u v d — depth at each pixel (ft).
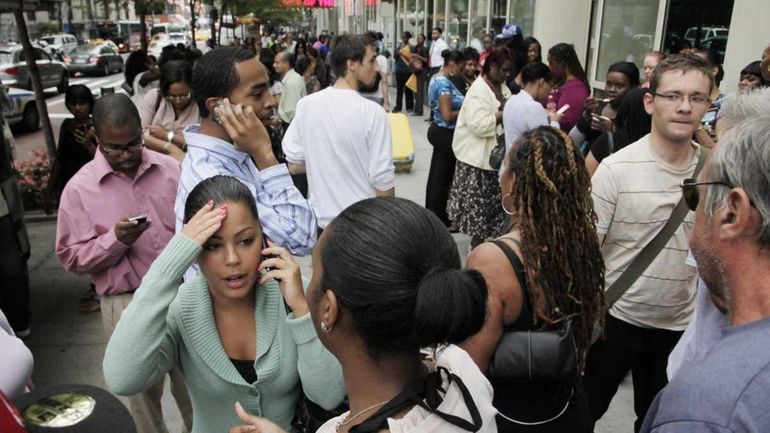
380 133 11.03
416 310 3.07
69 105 14.88
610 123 12.26
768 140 3.31
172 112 14.66
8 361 4.56
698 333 5.09
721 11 18.95
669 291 7.77
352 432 3.21
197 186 5.21
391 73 65.57
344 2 104.83
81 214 8.24
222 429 5.50
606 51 26.58
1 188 12.00
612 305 8.06
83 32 102.89
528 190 5.91
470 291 3.12
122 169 8.29
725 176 3.50
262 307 5.32
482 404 3.46
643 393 8.53
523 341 5.76
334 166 10.96
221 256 4.95
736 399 2.96
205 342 5.20
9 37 63.31
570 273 5.90
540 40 28.91
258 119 6.46
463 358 3.73
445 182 19.27
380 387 3.41
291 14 105.81
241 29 107.65
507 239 6.08
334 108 10.84
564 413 6.13
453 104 18.49
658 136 7.56
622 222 7.81
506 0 36.01
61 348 12.67
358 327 3.29
